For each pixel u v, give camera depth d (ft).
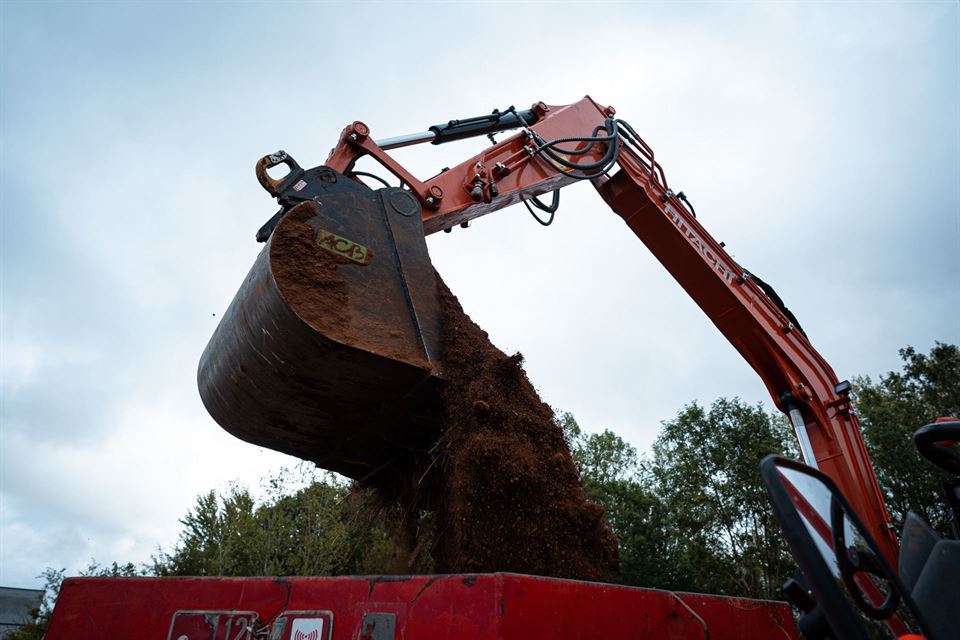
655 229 20.95
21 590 128.67
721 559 86.12
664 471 98.22
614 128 20.16
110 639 9.25
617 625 7.77
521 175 17.61
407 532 13.26
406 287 12.28
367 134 15.07
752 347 20.75
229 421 13.29
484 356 12.12
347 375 11.34
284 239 11.36
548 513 10.78
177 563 63.36
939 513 73.26
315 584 8.11
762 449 84.53
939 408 82.02
